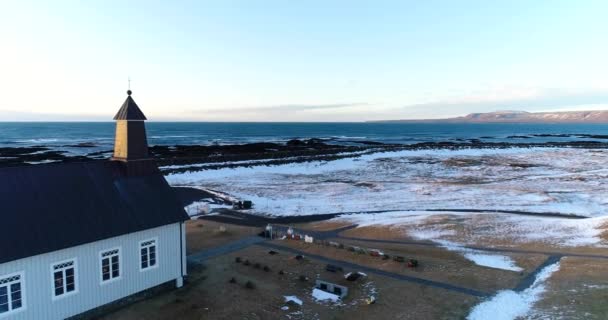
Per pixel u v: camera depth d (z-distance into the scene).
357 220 36.56
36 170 17.44
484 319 16.94
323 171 68.69
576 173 65.88
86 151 94.81
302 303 18.73
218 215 38.22
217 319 17.09
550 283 20.52
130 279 18.64
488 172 67.62
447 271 22.88
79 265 16.70
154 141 140.62
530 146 108.69
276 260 24.95
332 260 24.98
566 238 29.56
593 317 16.34
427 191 50.81
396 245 28.56
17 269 14.82
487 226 33.31
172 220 20.19
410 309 17.97
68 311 16.41
